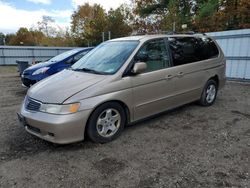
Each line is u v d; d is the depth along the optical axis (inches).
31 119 142.3
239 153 140.9
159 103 180.9
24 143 156.9
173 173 121.2
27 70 311.0
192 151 143.8
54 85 154.0
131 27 1362.0
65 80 159.0
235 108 230.1
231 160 133.0
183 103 204.2
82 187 111.2
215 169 124.2
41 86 159.2
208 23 818.2
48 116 136.7
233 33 384.5
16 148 150.2
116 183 113.8
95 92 145.1
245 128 179.5
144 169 125.0
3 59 938.1
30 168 127.6
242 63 380.5
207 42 229.6
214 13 809.5
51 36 2058.3
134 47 171.9
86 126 146.7
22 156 140.3
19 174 122.3
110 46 190.9
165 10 1095.6
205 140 159.0
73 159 136.2
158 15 1128.2
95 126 148.6
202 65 215.0
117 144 153.8
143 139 160.9
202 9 840.3
